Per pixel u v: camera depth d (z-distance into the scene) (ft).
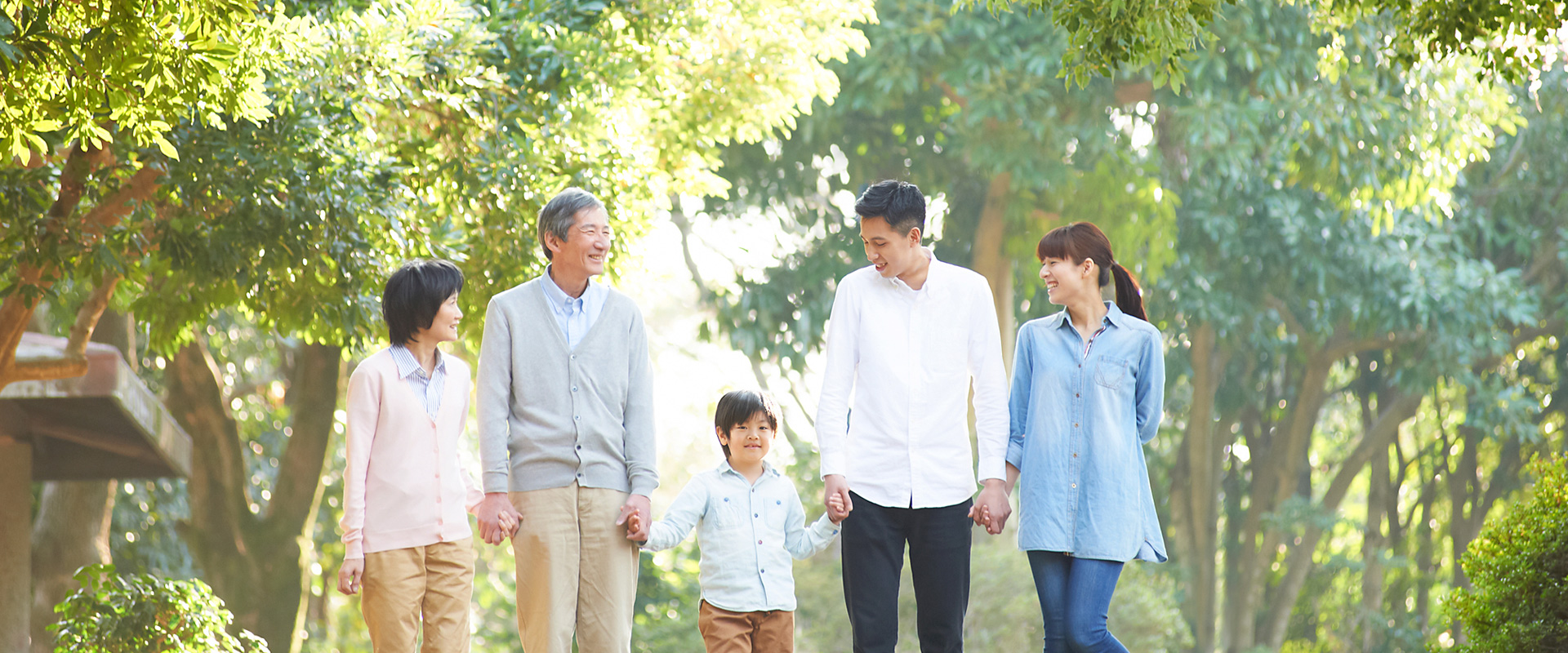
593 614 13.75
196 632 23.52
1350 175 43.04
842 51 29.58
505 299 13.96
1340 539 76.89
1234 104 43.47
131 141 19.65
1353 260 51.01
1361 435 71.51
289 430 52.16
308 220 20.57
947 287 14.25
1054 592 14.25
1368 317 51.78
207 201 20.66
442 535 14.19
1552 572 17.13
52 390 26.63
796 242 51.21
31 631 35.91
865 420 14.21
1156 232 46.78
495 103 23.32
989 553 47.26
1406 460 70.85
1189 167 50.83
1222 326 50.47
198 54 13.29
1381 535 66.39
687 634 55.21
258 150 20.27
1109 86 43.83
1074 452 14.17
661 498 83.41
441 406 14.44
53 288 22.94
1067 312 14.65
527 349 13.82
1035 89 42.27
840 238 50.08
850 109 47.09
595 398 13.91
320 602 54.03
